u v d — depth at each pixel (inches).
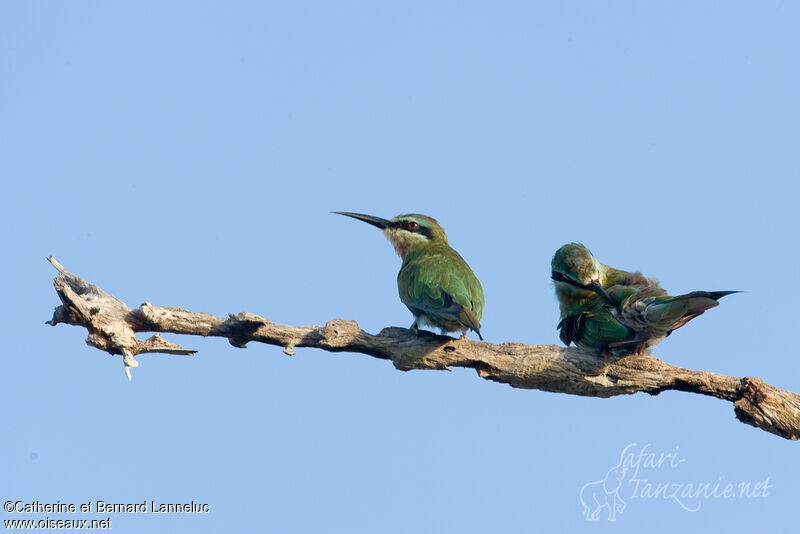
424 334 498.3
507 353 506.6
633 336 503.5
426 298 532.7
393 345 492.1
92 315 440.5
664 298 496.1
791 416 504.4
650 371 510.9
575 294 559.8
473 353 502.6
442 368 502.3
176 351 451.8
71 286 463.8
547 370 506.9
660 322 493.7
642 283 539.8
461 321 503.5
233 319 456.8
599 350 513.7
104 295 456.4
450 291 524.1
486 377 506.6
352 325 484.4
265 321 460.8
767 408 505.0
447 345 498.9
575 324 533.0
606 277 576.1
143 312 447.2
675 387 514.0
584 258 554.6
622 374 511.2
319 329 477.4
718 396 513.7
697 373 513.0
